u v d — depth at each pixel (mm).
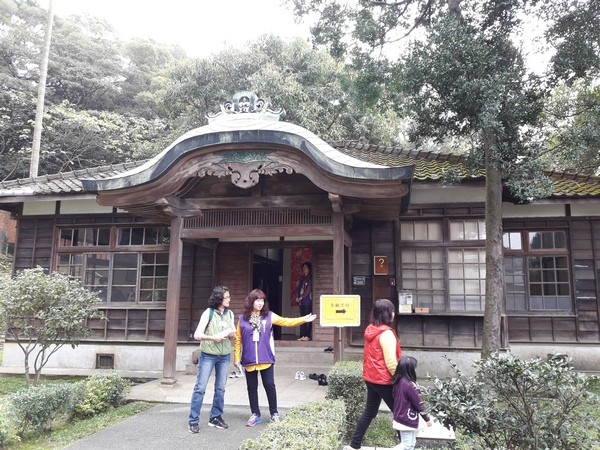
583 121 9758
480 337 8766
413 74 6941
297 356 8977
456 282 9039
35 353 9992
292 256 12273
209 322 5348
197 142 7062
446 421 3578
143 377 9047
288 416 4133
